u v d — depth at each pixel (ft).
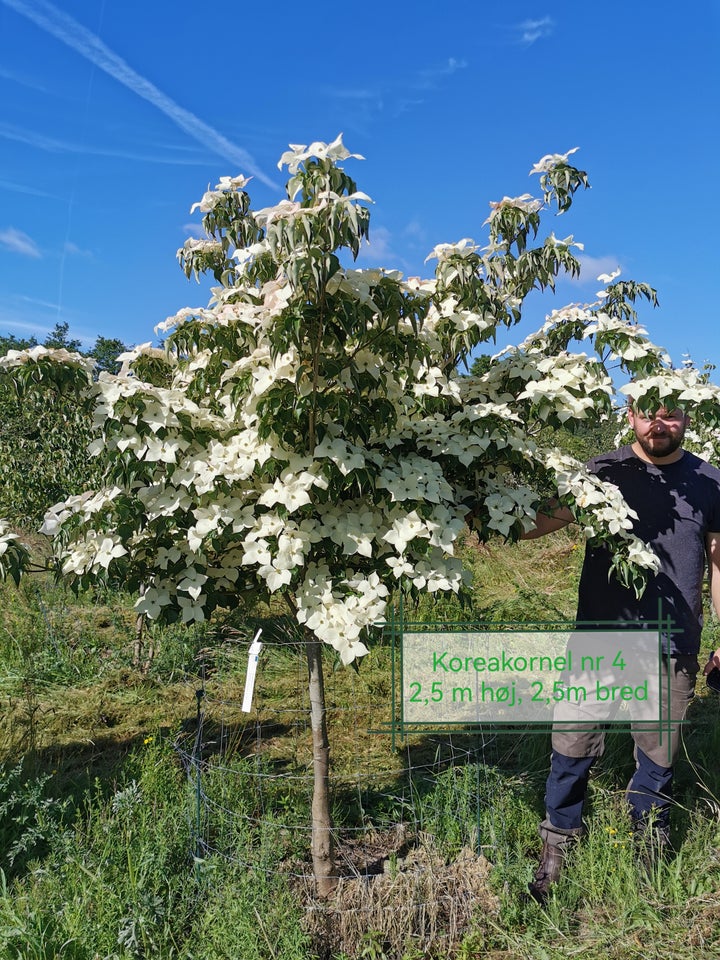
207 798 10.07
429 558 7.98
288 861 9.44
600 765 11.71
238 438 7.85
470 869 9.16
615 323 8.58
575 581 24.21
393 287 7.20
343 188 6.91
